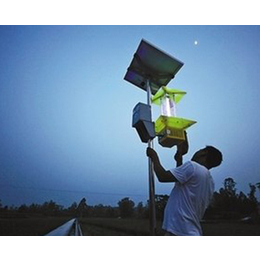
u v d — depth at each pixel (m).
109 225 17.44
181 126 1.67
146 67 1.77
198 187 1.23
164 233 1.35
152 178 1.54
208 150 1.48
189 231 1.13
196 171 1.25
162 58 1.68
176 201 1.25
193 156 1.56
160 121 1.67
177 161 1.69
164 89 1.88
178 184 1.31
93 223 21.83
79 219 28.88
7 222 11.78
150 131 1.46
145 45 1.60
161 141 1.70
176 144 1.72
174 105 1.89
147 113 1.51
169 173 1.23
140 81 1.93
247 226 11.28
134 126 1.57
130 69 1.81
